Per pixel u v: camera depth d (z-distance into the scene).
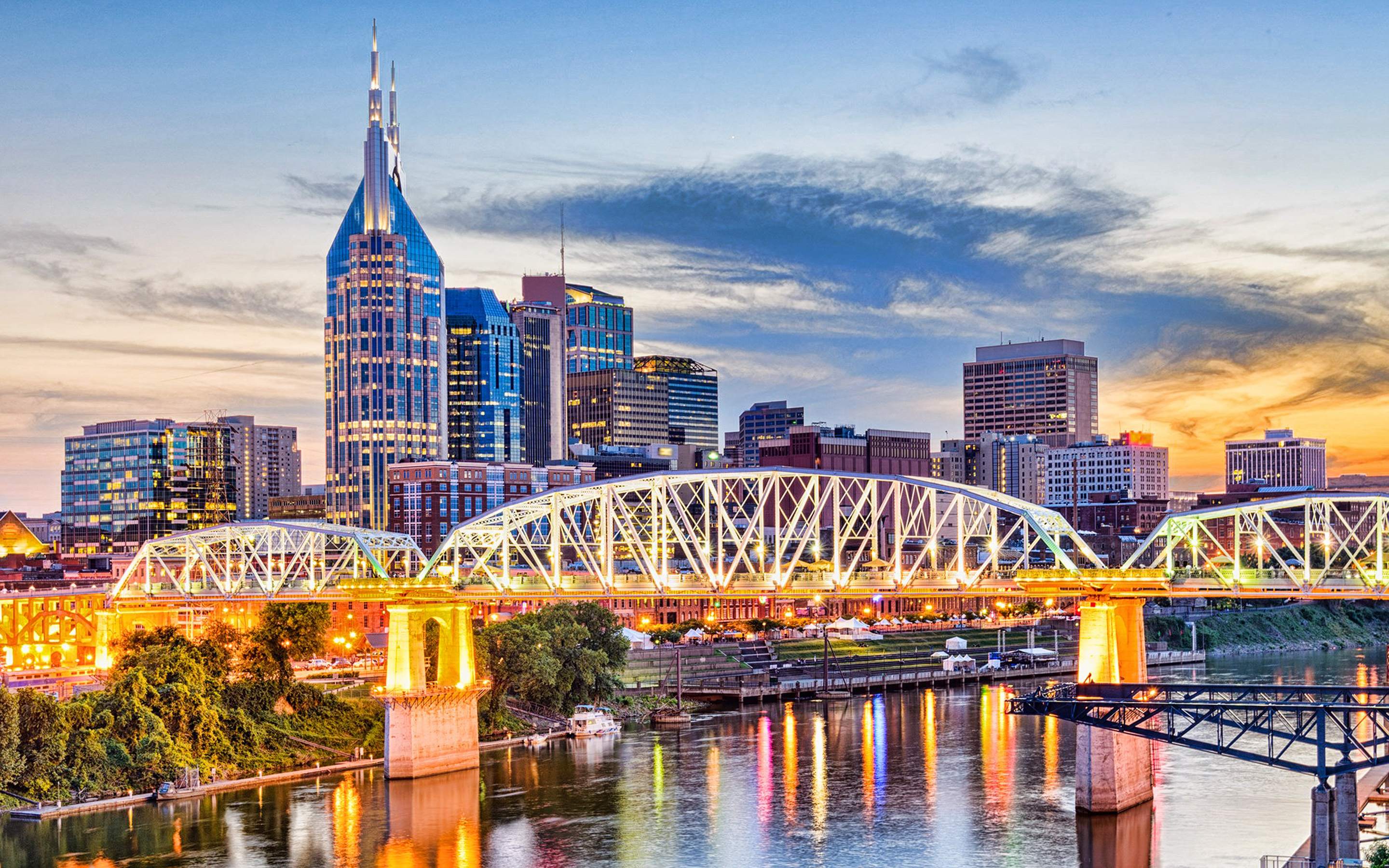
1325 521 182.38
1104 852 151.12
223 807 179.88
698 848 157.12
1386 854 118.94
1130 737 170.62
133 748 185.75
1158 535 182.50
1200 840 155.12
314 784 194.12
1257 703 140.25
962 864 148.50
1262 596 178.12
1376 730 127.38
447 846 160.38
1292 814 165.12
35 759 178.75
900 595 196.38
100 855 157.25
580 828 167.12
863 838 159.38
